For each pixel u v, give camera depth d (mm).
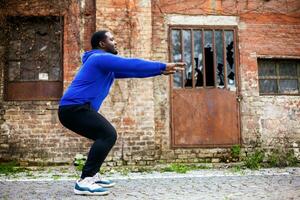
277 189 3930
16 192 3902
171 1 7379
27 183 4684
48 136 6781
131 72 3541
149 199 3420
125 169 6395
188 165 6859
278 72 7754
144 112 6820
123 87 6801
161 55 7215
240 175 5430
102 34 3883
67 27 7023
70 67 6922
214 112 7254
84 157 6742
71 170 6309
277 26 7699
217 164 6926
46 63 7043
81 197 3549
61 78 7000
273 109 7469
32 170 6375
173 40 7328
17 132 6746
